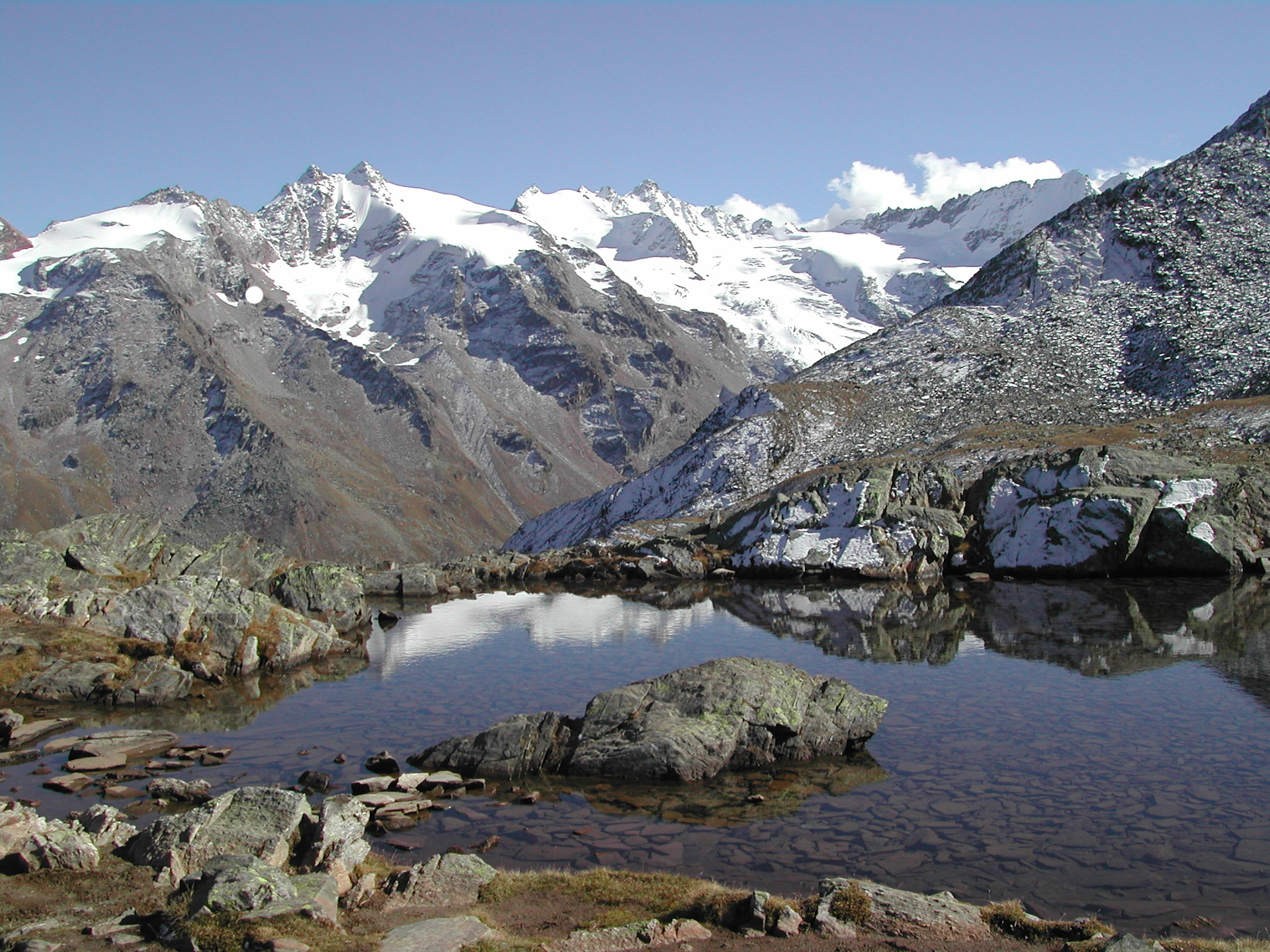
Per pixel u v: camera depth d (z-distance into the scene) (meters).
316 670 45.47
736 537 88.94
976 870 21.31
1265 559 69.19
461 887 18.45
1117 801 25.55
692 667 33.09
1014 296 176.88
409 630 57.69
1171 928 18.31
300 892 16.36
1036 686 38.94
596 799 26.67
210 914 15.16
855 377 163.12
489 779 28.70
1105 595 62.75
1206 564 69.50
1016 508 78.81
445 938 15.34
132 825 21.23
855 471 87.19
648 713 30.52
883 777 28.20
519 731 30.03
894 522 80.25
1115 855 22.03
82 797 26.45
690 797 26.81
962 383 148.12
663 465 156.25
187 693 40.12
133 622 44.41
